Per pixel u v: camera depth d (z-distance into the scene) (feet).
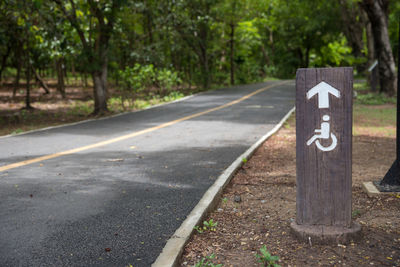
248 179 18.79
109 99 75.66
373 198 15.30
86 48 53.26
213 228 12.37
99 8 52.34
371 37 95.71
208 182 17.88
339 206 11.34
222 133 34.42
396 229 11.93
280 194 16.24
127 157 24.13
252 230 12.19
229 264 9.83
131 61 92.68
